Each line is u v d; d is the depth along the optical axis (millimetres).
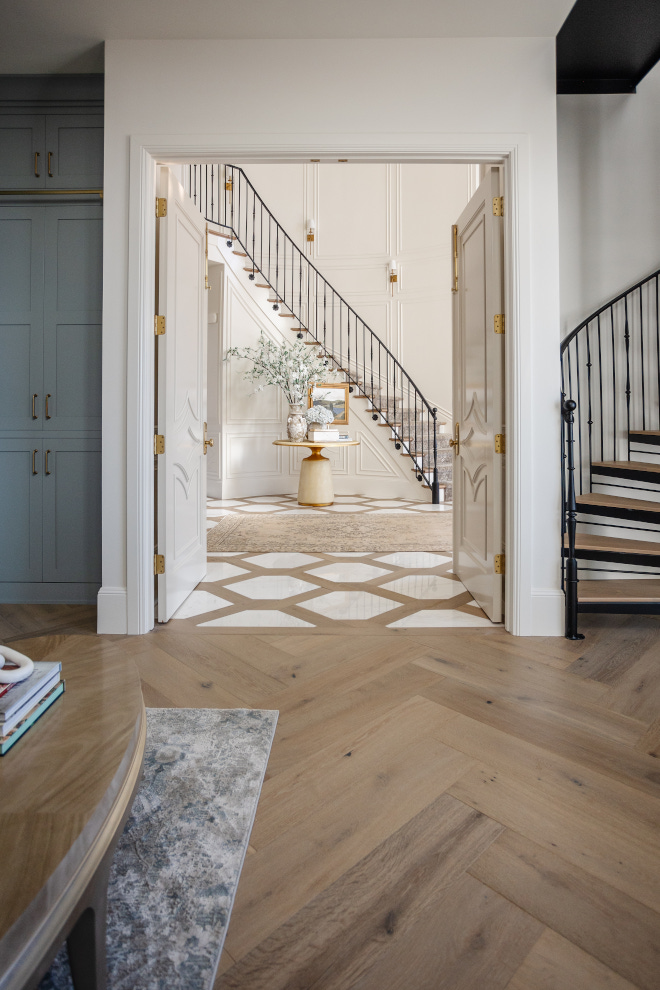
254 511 6863
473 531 3719
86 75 3359
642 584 3424
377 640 3010
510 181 3018
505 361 3146
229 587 3953
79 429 3510
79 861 904
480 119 2994
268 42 2990
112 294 3053
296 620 3305
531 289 3029
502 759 1933
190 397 3668
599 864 1468
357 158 3061
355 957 1201
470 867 1453
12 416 3521
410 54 2992
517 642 3006
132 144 2996
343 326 9156
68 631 3131
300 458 8484
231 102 2998
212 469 7910
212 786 1760
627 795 1750
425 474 7695
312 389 8141
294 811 1661
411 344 8852
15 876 829
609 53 3473
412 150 2998
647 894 1374
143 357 3055
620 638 3082
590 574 3939
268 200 9062
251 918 1297
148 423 3105
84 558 3555
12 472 3541
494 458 3188
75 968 991
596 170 3930
